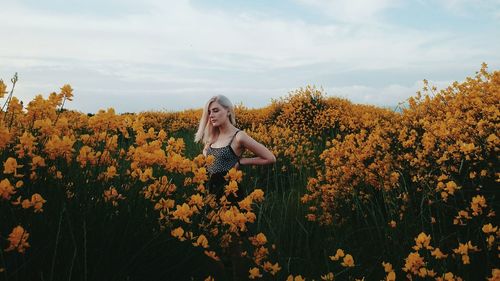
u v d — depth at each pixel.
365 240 3.46
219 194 2.98
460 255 2.47
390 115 8.33
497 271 1.99
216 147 3.21
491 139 3.61
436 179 3.59
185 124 12.10
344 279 2.81
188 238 2.21
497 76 5.80
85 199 2.32
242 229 2.15
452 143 4.06
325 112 9.96
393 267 2.79
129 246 2.24
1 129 2.06
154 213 2.48
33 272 1.91
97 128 2.63
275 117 11.72
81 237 2.08
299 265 2.95
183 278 2.35
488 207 3.01
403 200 3.45
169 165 2.47
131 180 2.65
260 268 2.74
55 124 2.59
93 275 1.98
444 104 5.76
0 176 2.08
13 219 1.96
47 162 2.46
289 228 3.68
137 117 2.68
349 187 4.04
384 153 4.23
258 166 6.10
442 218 3.28
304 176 5.33
